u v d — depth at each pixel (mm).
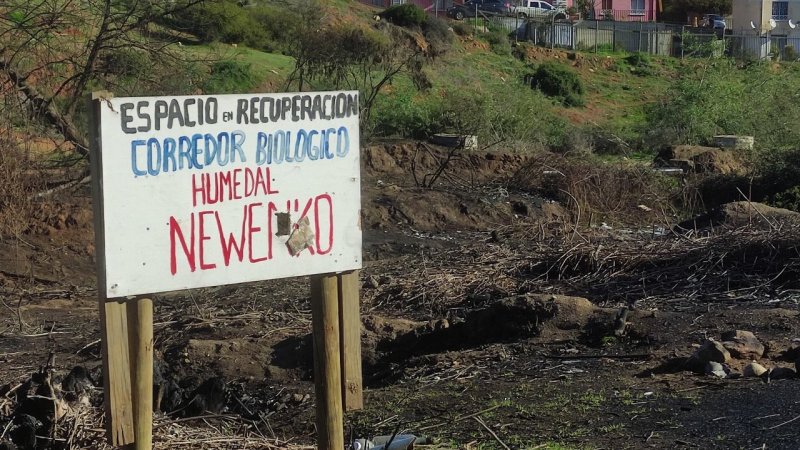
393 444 6207
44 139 16969
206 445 6148
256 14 33062
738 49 57625
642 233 15898
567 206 20391
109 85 16750
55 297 13055
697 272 11727
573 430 6535
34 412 6215
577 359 8430
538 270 12805
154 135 3973
